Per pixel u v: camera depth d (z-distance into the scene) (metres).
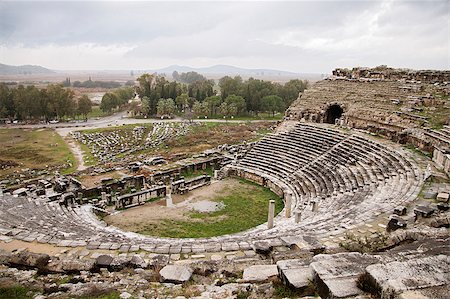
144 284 11.45
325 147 38.62
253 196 34.12
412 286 6.52
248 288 9.88
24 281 11.56
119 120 97.50
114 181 35.59
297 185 33.69
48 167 46.91
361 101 45.09
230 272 12.36
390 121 38.38
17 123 90.56
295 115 49.78
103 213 28.73
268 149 42.88
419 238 13.02
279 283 9.10
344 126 43.78
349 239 15.96
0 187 34.62
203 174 42.16
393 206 20.67
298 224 22.53
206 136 69.50
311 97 51.66
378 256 9.09
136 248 16.41
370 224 18.30
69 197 29.89
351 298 6.98
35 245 16.61
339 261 8.63
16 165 48.25
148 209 30.31
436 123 34.03
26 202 27.09
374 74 52.09
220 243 17.33
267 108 101.50
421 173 25.50
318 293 7.91
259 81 115.94
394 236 13.62
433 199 21.17
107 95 113.88
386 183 25.48
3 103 90.81
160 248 16.41
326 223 19.92
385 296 6.60
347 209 22.23
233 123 88.06
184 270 12.30
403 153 30.80
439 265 7.39
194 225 27.11
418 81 46.50
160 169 40.59
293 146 41.59
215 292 10.21
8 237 17.44
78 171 43.09
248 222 27.98
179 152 55.09
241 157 43.53
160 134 73.69
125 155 54.00
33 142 63.97
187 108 118.88
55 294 10.49
